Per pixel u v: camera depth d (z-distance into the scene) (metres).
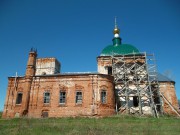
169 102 33.09
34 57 34.31
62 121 23.75
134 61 35.84
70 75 31.89
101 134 14.80
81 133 15.23
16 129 17.66
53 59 39.72
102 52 39.16
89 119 25.88
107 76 31.75
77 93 31.11
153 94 34.16
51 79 32.31
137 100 33.81
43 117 29.22
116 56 36.56
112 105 30.92
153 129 17.84
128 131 16.58
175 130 17.39
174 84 35.97
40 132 16.05
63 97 31.31
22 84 32.91
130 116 27.77
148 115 30.58
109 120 24.52
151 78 35.22
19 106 31.69
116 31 42.12
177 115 31.77
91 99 30.12
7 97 32.69
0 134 15.45
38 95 31.84
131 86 34.22
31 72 33.03
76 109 30.02
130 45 39.16
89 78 31.30
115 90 34.19
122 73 35.19
